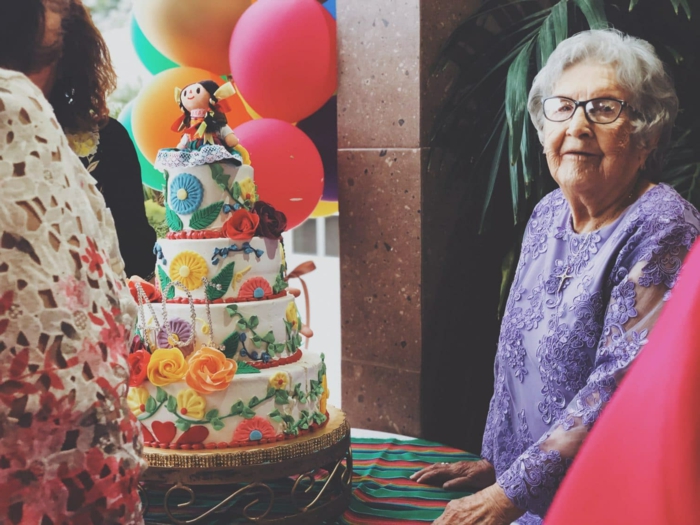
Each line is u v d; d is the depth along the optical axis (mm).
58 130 823
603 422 411
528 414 1681
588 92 1503
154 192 3473
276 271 2049
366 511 1881
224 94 1959
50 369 746
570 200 1592
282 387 1839
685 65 2400
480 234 2578
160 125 2643
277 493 1998
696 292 408
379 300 2725
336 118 2863
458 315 2684
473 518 1525
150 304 1878
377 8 2605
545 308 1628
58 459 758
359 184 2729
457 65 2664
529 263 1714
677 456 375
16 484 736
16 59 988
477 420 2695
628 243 1456
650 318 1392
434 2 2549
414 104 2553
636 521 376
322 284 6535
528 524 1664
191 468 1713
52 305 751
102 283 816
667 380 393
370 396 2787
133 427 837
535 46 2422
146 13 2701
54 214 775
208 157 1912
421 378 2639
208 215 1940
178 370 1781
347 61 2697
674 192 1494
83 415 768
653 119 1502
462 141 2674
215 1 2672
